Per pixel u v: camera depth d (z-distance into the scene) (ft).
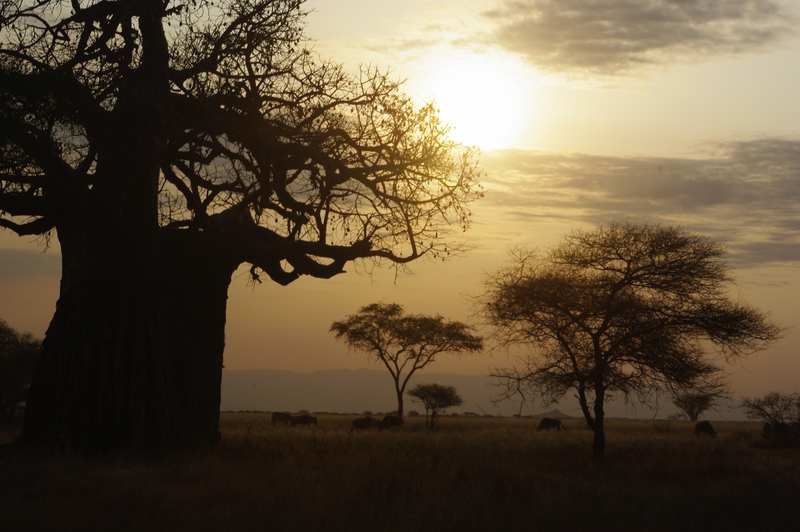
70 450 53.11
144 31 57.26
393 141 61.00
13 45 55.52
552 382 76.95
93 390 55.36
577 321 75.61
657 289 76.59
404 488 39.32
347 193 61.05
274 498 35.50
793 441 104.99
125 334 56.54
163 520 30.89
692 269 75.25
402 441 81.76
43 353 57.00
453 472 48.03
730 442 109.09
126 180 57.31
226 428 117.08
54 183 55.62
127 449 54.80
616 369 76.48
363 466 49.37
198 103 58.08
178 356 63.82
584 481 49.29
